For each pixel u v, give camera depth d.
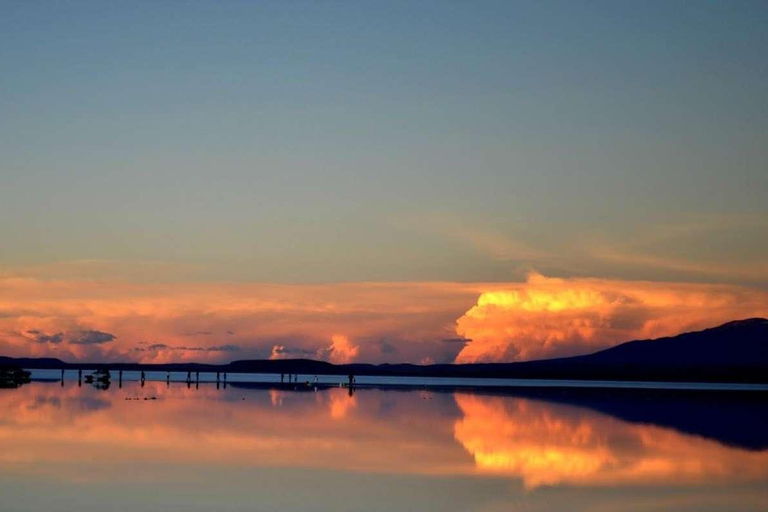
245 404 100.25
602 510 37.91
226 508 37.22
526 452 56.12
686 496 41.16
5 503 37.78
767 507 38.84
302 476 45.12
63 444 57.09
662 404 111.00
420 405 103.81
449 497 40.19
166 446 56.62
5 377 170.50
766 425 77.12
